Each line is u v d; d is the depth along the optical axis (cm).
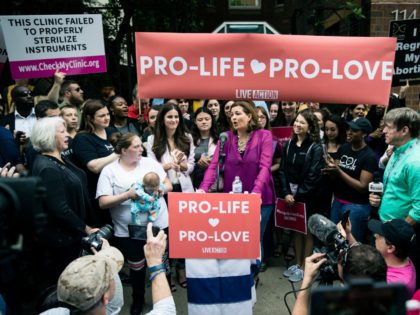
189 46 282
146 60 285
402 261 221
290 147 407
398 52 480
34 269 307
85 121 372
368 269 164
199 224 246
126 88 901
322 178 387
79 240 296
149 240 190
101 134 375
